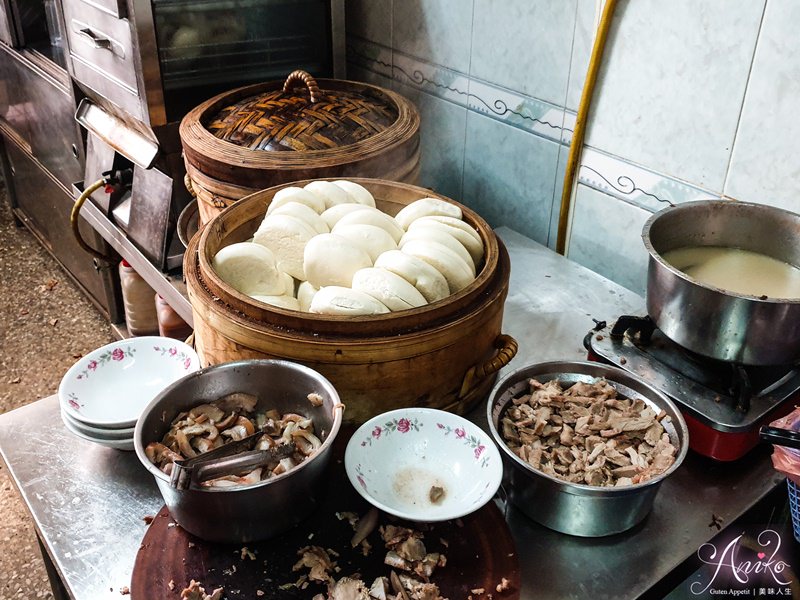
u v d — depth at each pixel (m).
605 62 1.03
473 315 0.78
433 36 1.30
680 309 0.77
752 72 0.88
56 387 1.75
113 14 1.20
